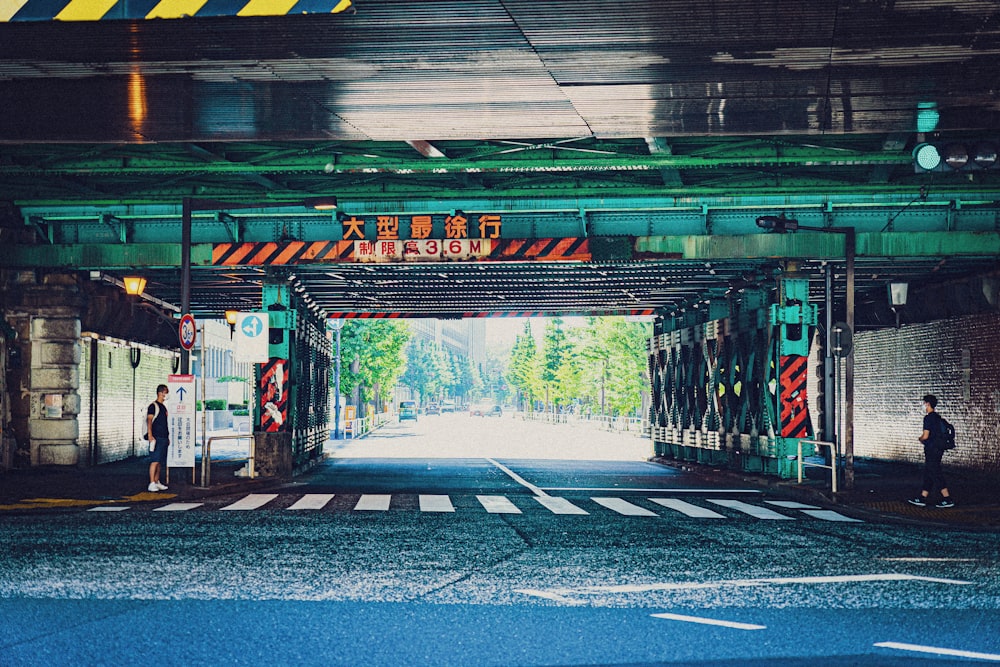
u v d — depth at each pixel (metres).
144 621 8.98
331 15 11.24
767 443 27.38
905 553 13.74
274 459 27.39
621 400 75.44
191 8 11.25
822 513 19.45
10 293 29.23
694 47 12.47
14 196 24.67
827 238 24.97
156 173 22.12
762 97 14.85
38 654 7.80
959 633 8.70
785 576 11.62
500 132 17.38
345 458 41.12
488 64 13.22
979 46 12.38
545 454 45.06
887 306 35.81
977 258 26.22
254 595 10.23
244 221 26.52
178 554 13.05
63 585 10.69
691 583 11.12
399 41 12.21
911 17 11.33
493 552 13.45
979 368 30.09
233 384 67.00
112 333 34.12
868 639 8.47
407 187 24.20
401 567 12.13
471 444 56.66
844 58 12.92
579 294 37.94
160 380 42.53
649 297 38.84
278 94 14.84
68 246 26.67
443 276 32.41
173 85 14.30
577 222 25.52
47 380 29.53
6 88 14.51
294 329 28.73
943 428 20.67
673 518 18.06
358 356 77.38
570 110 15.65
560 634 8.59
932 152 17.92
